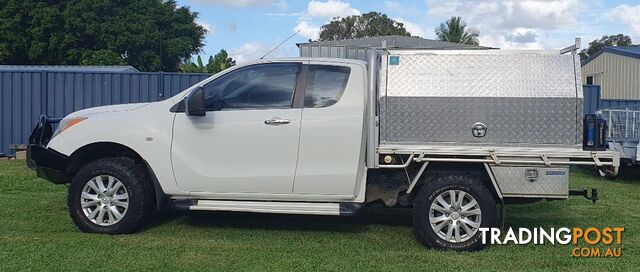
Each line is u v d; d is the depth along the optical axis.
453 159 5.87
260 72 6.35
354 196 6.14
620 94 26.81
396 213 7.81
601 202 8.82
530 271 5.37
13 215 7.36
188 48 47.03
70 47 39.12
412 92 5.93
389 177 6.30
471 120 5.89
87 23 40.50
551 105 5.78
